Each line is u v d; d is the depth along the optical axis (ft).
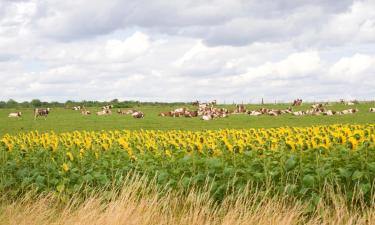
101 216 33.78
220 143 54.90
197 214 35.86
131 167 49.78
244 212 34.88
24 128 158.40
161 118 198.49
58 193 45.83
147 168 48.24
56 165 53.57
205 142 58.90
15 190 50.96
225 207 39.42
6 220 36.65
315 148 45.83
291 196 39.91
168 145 58.13
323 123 161.68
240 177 43.96
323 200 38.99
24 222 35.86
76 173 51.24
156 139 75.82
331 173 40.70
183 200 42.65
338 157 45.27
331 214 37.60
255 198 37.27
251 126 157.79
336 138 50.85
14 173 55.42
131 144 69.00
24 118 203.21
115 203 35.47
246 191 38.42
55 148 60.80
